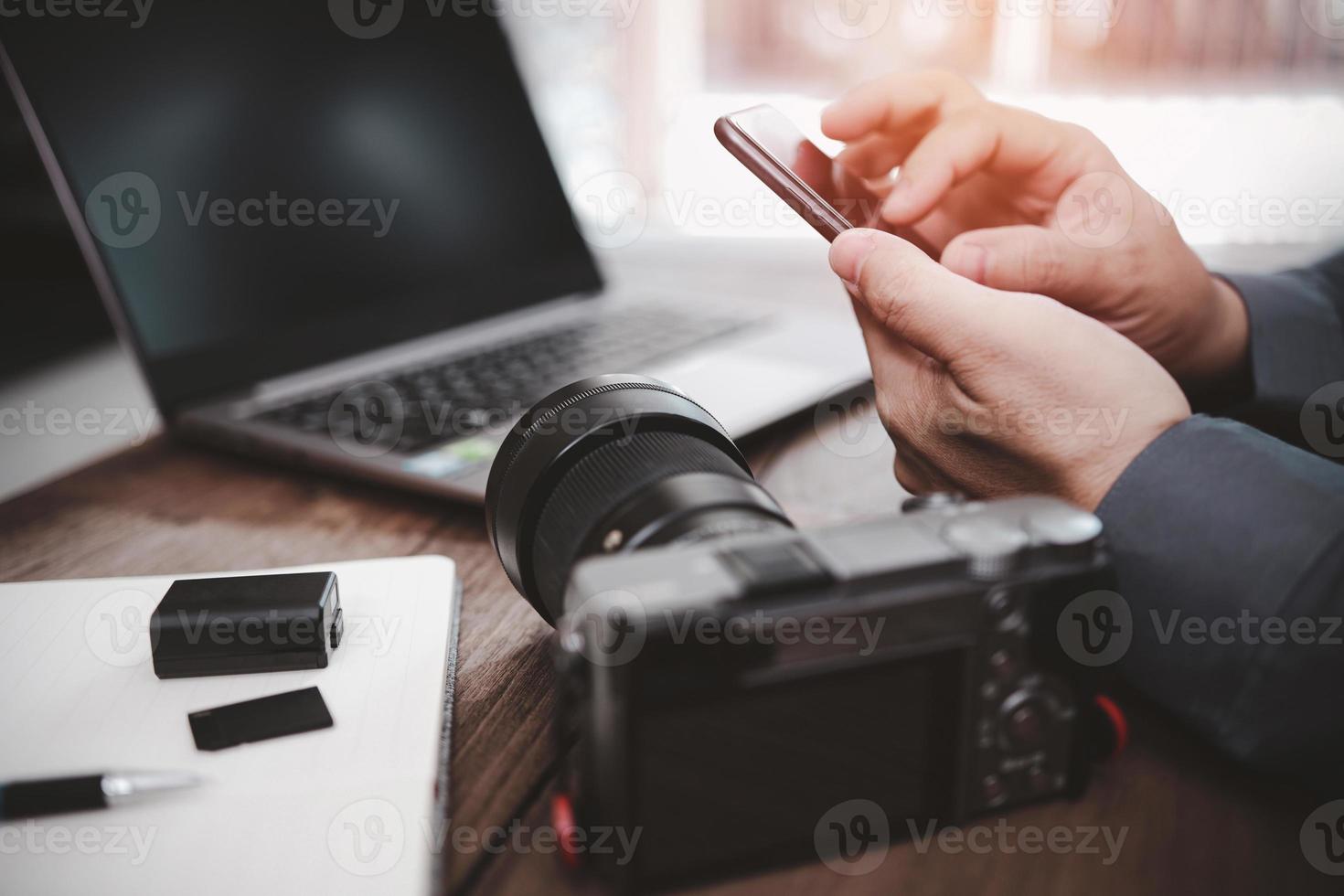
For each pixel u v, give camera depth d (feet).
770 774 1.18
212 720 1.37
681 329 3.17
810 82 5.88
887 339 1.78
